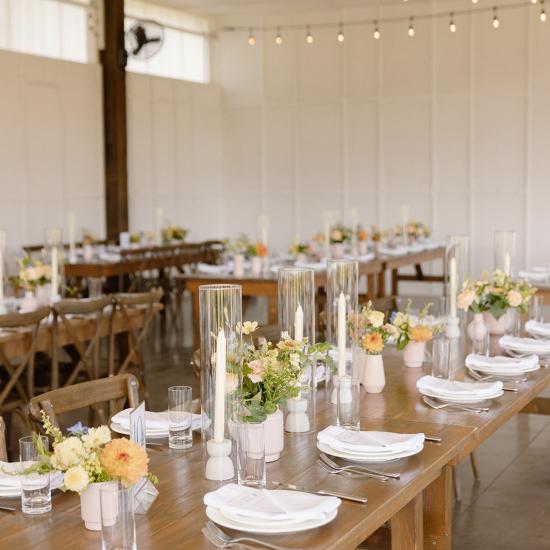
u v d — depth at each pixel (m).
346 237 8.70
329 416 2.87
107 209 10.77
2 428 2.52
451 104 11.39
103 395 2.89
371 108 11.88
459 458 2.52
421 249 9.55
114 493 1.72
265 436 2.35
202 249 9.62
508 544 3.64
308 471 2.27
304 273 2.76
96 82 10.55
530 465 4.69
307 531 1.86
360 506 2.01
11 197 9.45
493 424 2.83
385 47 11.73
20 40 9.58
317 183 12.34
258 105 12.61
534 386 3.32
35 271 5.22
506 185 11.17
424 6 11.43
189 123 12.25
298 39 12.27
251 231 12.84
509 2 10.95
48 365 5.00
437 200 11.59
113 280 10.17
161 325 9.49
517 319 4.18
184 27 12.18
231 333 2.27
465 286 4.23
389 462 2.32
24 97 9.56
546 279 6.81
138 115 11.34
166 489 2.17
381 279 9.32
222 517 1.91
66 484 1.85
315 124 12.28
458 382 3.17
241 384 2.29
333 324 3.00
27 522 1.96
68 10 10.20
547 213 10.98
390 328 3.62
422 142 11.61
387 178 11.88
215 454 2.24
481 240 11.36
